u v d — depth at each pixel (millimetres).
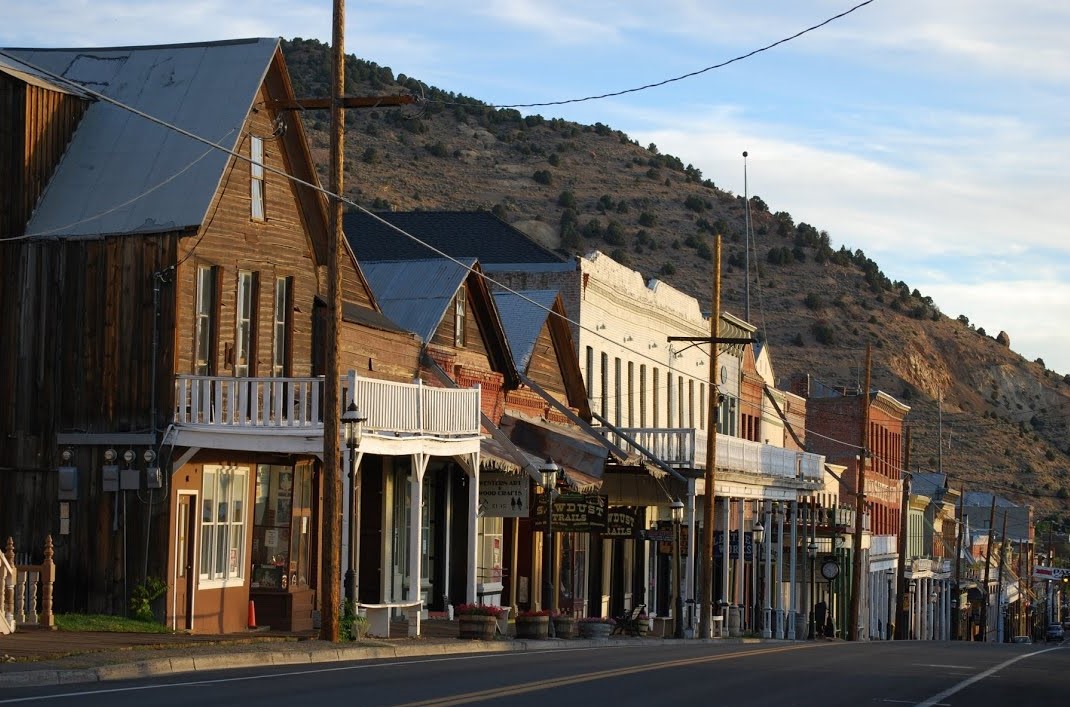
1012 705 19109
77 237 29266
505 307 45938
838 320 161750
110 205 29703
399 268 40719
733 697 18719
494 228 51750
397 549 36000
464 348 40625
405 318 39031
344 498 29672
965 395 175500
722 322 64438
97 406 28891
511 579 39031
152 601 27906
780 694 19500
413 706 15547
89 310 29188
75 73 32344
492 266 48938
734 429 66500
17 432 29250
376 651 25734
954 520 109250
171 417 28469
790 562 64875
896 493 94938
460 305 40531
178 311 28766
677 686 19984
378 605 29141
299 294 33156
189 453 28422
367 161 144875
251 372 31203
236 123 30578
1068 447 175500
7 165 29922
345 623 27562
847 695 19734
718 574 59812
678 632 44250
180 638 25062
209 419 28797
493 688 18203
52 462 28953
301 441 28500
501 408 42188
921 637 95438
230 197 30547
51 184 30328
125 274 29031
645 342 54969
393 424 30328
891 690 20875
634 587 54531
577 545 47625
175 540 28250
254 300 31469
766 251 170625
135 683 18172
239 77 31469
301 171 33062
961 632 109125
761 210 180000
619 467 45125
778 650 34062
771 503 58938
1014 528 132875
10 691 16828
